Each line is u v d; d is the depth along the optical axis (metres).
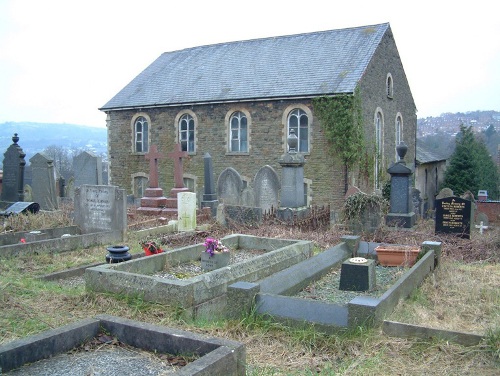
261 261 8.47
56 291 7.27
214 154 26.97
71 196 25.56
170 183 28.38
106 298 6.79
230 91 26.52
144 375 3.97
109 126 30.44
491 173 40.25
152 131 28.91
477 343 5.35
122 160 30.08
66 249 11.09
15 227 13.60
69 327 4.54
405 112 30.94
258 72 27.19
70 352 4.44
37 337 4.30
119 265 7.71
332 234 13.72
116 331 4.68
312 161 24.19
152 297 6.70
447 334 5.47
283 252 9.23
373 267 8.39
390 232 14.39
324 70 25.11
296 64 26.52
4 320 5.69
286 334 5.91
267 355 5.38
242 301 6.33
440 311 7.26
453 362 5.07
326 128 23.59
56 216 14.84
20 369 4.07
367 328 5.71
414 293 7.95
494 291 8.39
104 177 39.97
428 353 5.27
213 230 14.57
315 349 5.57
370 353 5.31
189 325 6.11
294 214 15.95
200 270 8.78
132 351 4.47
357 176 23.81
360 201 14.34
